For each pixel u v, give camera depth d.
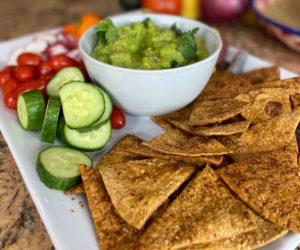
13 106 0.33
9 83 0.36
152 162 0.27
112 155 0.29
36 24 0.56
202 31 0.36
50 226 0.23
